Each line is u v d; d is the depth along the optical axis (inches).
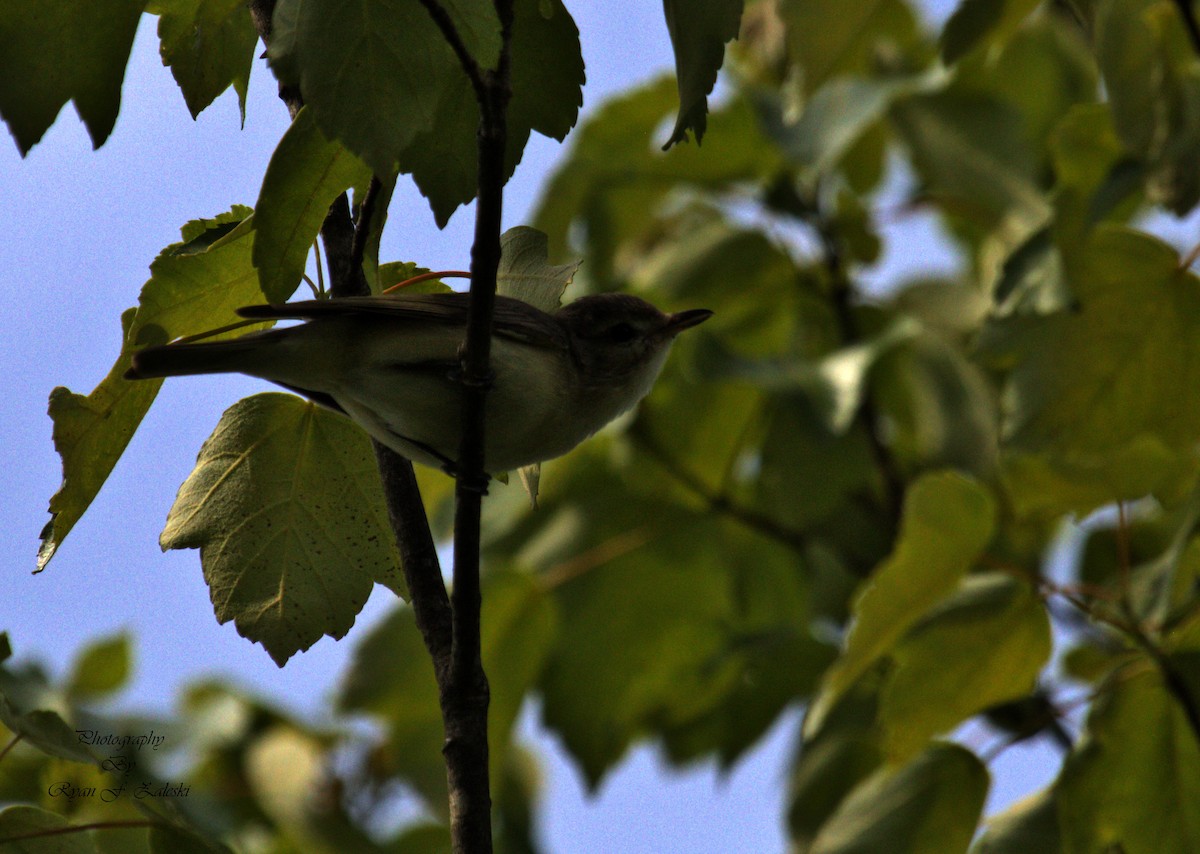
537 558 527.2
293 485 295.3
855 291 551.2
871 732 448.5
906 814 365.4
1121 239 382.3
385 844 475.8
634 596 529.0
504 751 461.7
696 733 533.3
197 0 279.1
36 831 285.7
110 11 221.0
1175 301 383.9
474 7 220.5
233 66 283.9
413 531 291.7
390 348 285.4
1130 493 377.1
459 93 249.9
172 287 279.1
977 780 366.0
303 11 220.1
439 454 300.7
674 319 362.3
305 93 217.5
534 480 320.8
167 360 265.9
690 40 226.2
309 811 466.0
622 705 520.1
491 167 225.3
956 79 530.6
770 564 554.6
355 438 299.7
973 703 375.9
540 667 498.9
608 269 563.8
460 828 248.7
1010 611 369.1
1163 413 390.0
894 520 513.7
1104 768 351.9
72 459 281.9
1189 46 403.2
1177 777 350.6
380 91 218.5
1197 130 390.9
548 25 256.7
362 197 278.8
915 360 538.6
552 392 310.3
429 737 462.0
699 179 551.8
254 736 494.3
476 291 242.5
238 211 294.5
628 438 514.6
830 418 458.0
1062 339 391.2
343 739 488.7
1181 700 348.5
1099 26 402.3
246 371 279.0
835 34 409.4
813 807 444.1
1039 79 595.8
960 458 518.6
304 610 289.3
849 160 564.7
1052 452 387.5
